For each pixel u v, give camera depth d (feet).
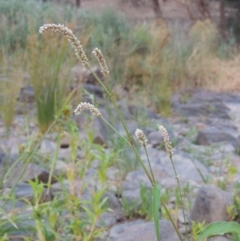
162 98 25.41
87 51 29.96
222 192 9.87
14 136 16.01
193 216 9.64
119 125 18.53
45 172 11.30
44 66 17.34
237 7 61.41
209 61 36.17
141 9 63.87
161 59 32.65
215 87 33.55
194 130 20.44
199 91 31.63
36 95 16.63
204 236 5.52
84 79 24.86
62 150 14.29
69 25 24.04
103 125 17.17
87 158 9.90
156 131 18.89
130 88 27.99
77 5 58.70
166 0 68.23
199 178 13.39
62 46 18.26
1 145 14.57
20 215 8.43
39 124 16.37
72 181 9.52
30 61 19.29
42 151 13.73
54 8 35.58
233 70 36.52
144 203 10.39
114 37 32.63
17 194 10.12
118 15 38.11
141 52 33.50
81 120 16.48
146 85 28.55
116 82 27.91
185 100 28.84
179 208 10.50
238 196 10.45
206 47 40.50
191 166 14.07
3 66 18.71
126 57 30.40
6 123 16.24
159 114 25.05
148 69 29.55
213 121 24.67
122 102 22.80
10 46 25.62
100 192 8.13
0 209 7.66
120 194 11.47
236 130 23.20
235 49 44.19
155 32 36.19
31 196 9.94
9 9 31.37
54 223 7.93
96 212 8.04
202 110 26.40
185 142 18.52
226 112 26.81
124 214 10.38
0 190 9.19
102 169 9.38
